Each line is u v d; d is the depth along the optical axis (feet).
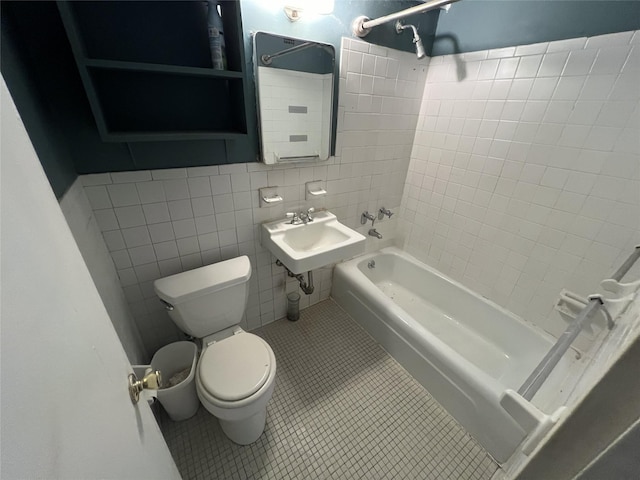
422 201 6.92
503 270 5.68
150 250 4.14
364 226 6.98
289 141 4.65
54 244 1.25
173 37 3.36
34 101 2.58
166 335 4.90
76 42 2.45
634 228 3.94
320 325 6.41
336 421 4.44
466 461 3.99
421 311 6.90
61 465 0.96
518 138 4.87
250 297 5.76
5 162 0.98
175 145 3.78
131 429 1.68
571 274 4.71
